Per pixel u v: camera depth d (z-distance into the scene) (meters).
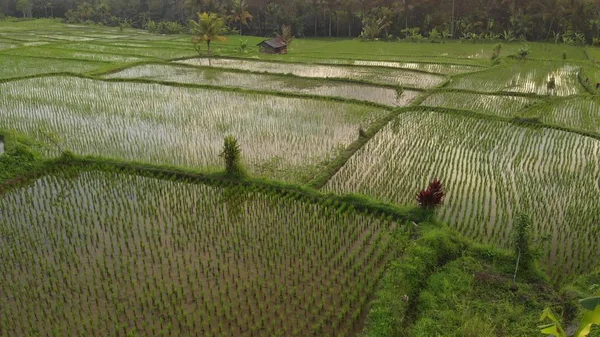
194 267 9.41
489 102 23.05
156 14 71.75
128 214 11.59
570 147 16.31
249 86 26.45
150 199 12.40
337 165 14.43
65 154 14.48
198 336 7.57
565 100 23.17
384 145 16.41
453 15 53.31
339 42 51.25
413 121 19.27
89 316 7.99
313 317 8.02
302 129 18.25
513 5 50.66
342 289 8.73
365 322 7.68
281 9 59.34
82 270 9.29
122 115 20.14
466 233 10.70
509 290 8.39
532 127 18.45
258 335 7.59
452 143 16.62
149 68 32.12
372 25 53.03
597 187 13.12
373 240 10.47
